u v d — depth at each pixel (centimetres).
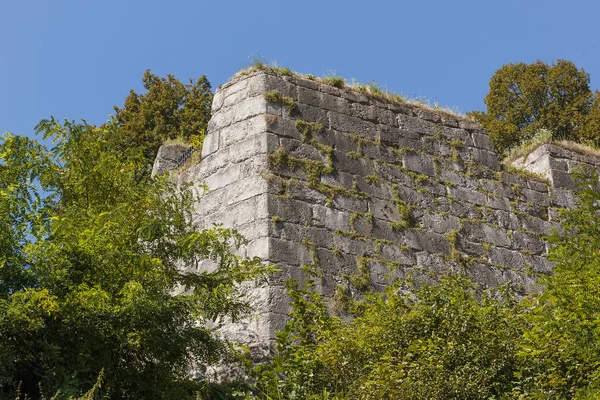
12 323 891
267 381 1037
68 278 951
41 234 1009
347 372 1034
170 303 1009
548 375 991
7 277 943
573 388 967
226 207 1428
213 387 1073
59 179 1063
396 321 1102
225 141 1506
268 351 1240
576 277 980
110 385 940
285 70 1563
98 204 1063
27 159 1041
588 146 1833
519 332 1072
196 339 1033
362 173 1506
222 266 1089
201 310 1053
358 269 1398
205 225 1435
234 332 1245
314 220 1411
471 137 1666
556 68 3178
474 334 1069
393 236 1466
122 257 982
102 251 980
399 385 978
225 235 1101
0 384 886
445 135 1639
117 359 975
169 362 1012
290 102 1516
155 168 1769
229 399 1062
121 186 1081
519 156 1802
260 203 1395
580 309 951
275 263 1335
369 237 1441
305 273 1351
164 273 1033
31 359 923
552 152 1750
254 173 1434
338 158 1499
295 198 1418
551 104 3097
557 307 992
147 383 984
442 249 1501
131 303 947
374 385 979
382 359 1023
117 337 961
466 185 1602
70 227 991
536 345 1016
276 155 1449
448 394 984
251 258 1346
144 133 3009
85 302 930
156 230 1029
